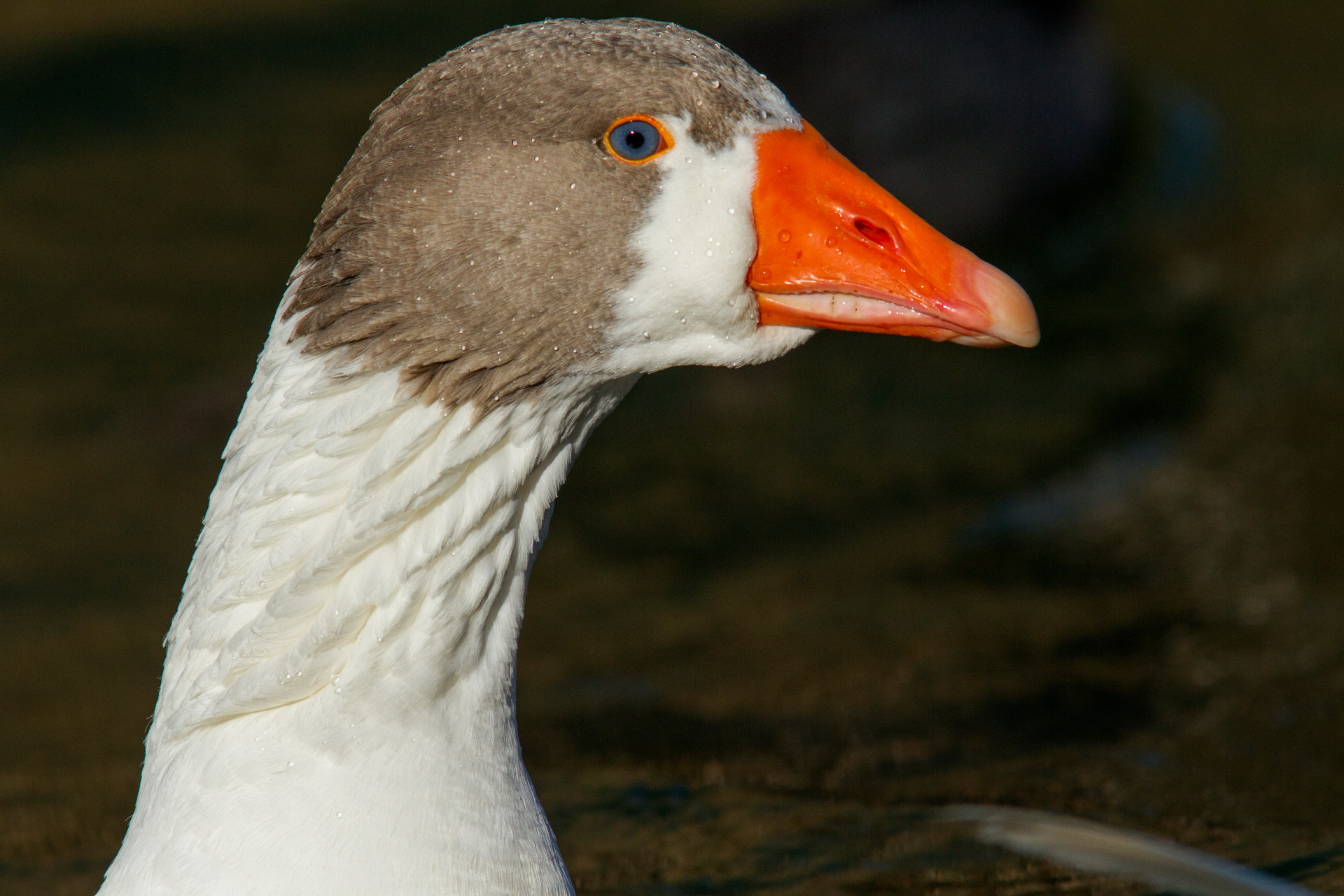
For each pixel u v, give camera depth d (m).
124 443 15.16
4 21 30.09
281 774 5.65
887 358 17.17
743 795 8.68
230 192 22.06
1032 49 21.33
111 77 26.83
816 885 7.42
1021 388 16.09
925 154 20.62
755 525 13.62
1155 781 8.56
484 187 5.62
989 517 13.41
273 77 26.62
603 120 5.70
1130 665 10.46
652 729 9.88
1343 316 15.79
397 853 5.62
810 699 10.22
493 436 5.65
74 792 9.05
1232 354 15.98
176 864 5.63
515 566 5.98
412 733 5.73
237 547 5.67
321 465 5.57
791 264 5.91
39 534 13.42
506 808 5.92
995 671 10.52
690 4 28.20
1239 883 7.11
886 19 21.64
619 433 15.77
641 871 7.68
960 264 5.91
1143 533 12.76
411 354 5.53
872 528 13.41
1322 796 8.20
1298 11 26.72
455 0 29.97
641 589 12.52
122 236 20.61
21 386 16.36
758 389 16.62
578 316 5.73
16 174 23.03
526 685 10.84
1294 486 13.01
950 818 8.18
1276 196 19.89
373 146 5.75
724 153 5.84
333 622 5.59
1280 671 10.01
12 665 11.16
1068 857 7.58
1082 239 20.28
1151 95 23.25
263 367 5.87
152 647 11.45
